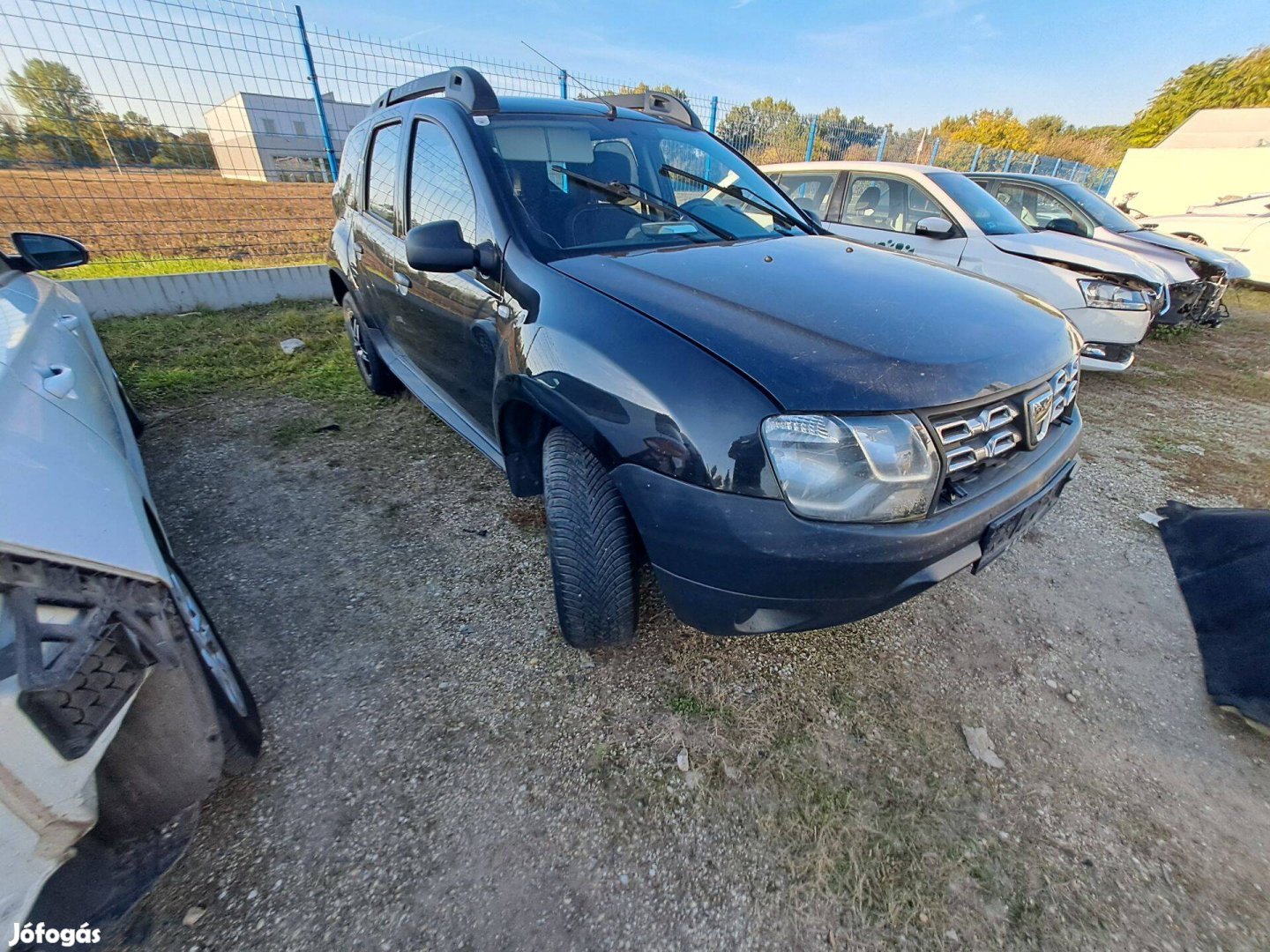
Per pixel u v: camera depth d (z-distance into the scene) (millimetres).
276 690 1792
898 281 1865
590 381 1532
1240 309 8070
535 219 2035
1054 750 1698
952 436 1398
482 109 2309
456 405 2666
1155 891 1357
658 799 1524
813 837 1448
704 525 1362
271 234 6672
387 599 2191
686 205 2463
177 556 2387
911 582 1396
